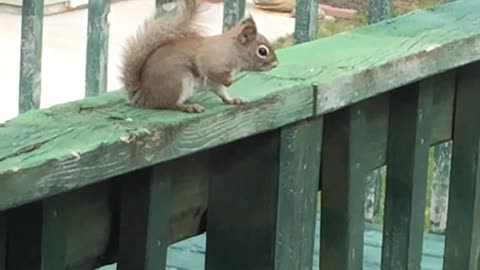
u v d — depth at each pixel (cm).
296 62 446
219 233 423
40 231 333
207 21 421
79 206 357
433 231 713
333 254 473
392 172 499
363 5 1145
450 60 491
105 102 380
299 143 422
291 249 429
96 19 571
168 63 375
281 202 418
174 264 621
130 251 374
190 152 369
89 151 328
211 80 386
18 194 308
